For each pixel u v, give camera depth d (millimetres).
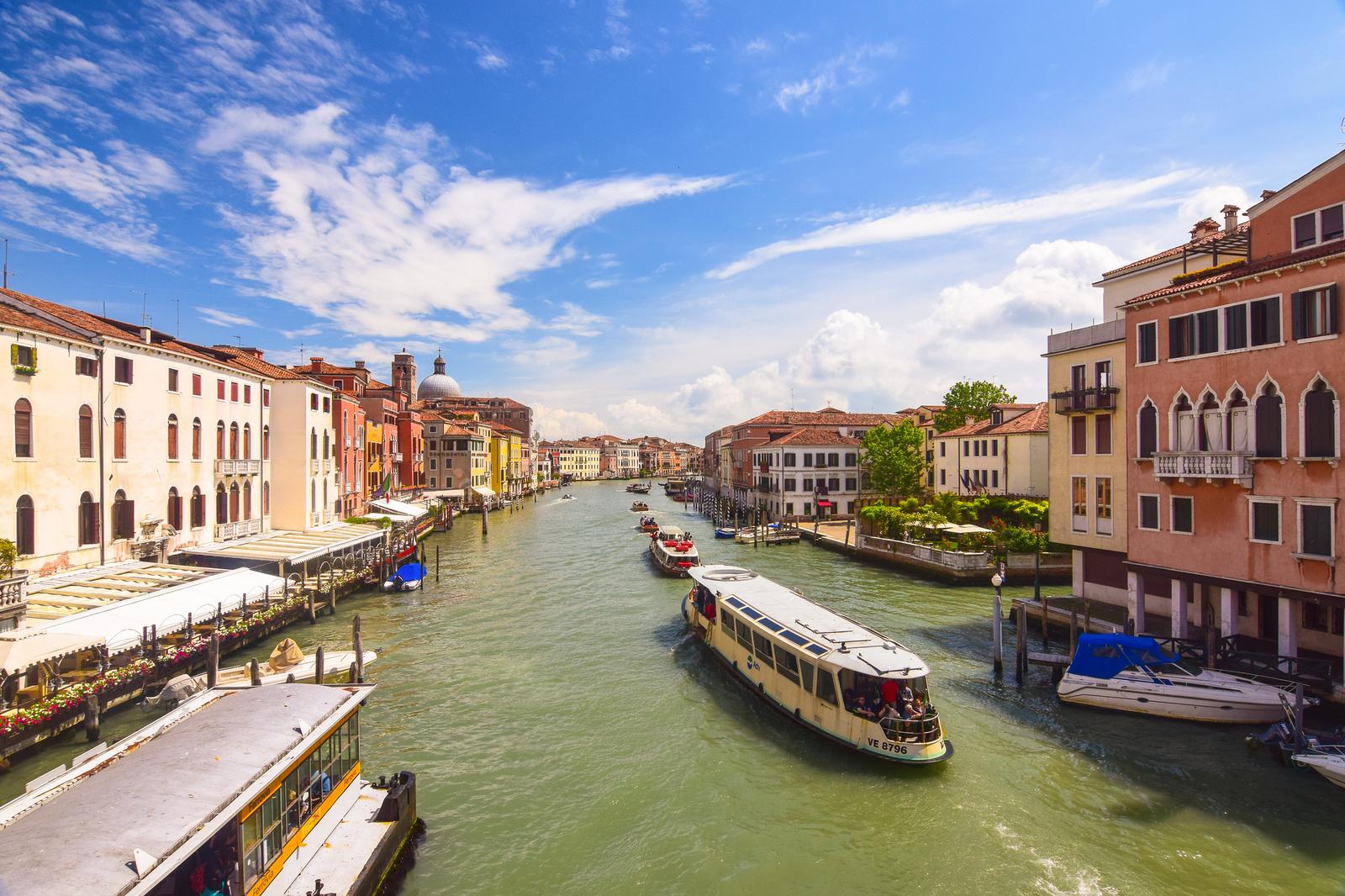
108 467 23047
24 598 16203
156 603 19219
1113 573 23641
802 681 16375
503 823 12531
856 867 11156
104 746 9992
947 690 18594
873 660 15156
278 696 11195
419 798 13383
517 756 15117
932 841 11812
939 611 27531
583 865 11320
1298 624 18234
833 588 32125
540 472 142375
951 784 13625
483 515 55281
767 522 57375
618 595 31859
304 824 10000
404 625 26281
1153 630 20844
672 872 11133
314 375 54250
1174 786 13320
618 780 14055
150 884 6535
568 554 45562
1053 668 19078
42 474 20438
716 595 21875
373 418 57438
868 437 56062
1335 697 15281
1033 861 11195
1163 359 19219
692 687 19422
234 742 9398
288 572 30219
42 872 6355
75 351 21688
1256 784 13289
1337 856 11086
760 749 15383
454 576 37062
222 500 30453
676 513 82812
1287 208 16688
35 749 14234
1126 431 20406
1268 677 16344
